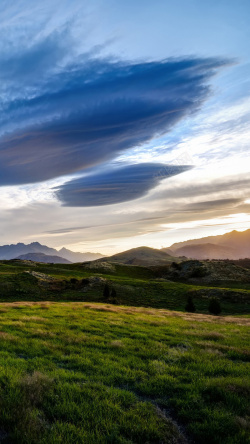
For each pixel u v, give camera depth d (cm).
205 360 1048
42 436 501
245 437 538
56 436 505
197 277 10444
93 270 12075
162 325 1998
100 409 612
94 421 564
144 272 12412
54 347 1122
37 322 1689
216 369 945
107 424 557
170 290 7388
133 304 6012
